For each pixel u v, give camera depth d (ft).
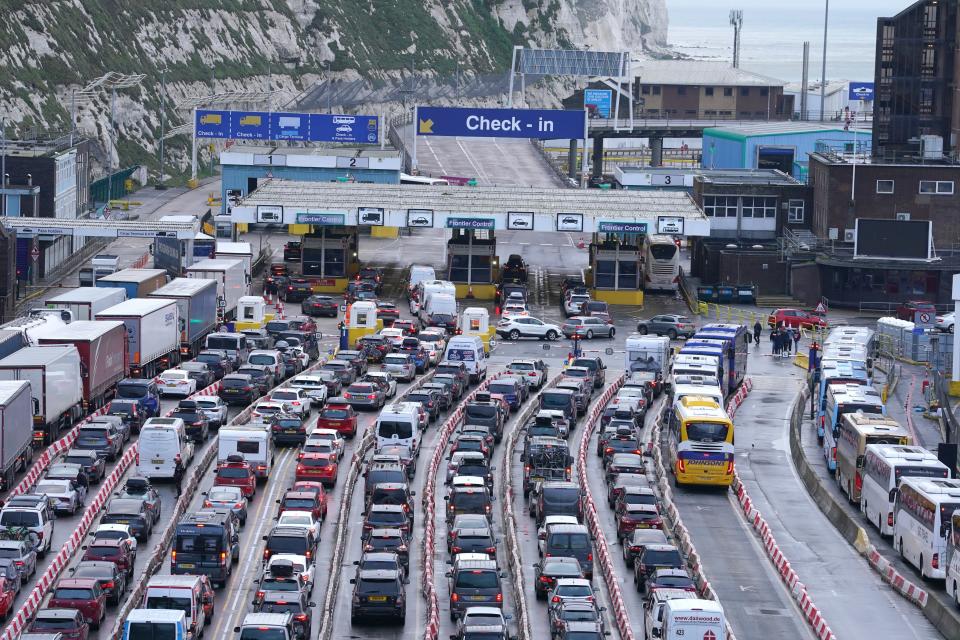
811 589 617.21
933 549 604.08
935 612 572.51
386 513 649.61
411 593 590.55
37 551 613.93
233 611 553.64
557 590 538.88
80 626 487.61
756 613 576.20
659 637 485.15
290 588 528.22
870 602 600.39
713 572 634.84
